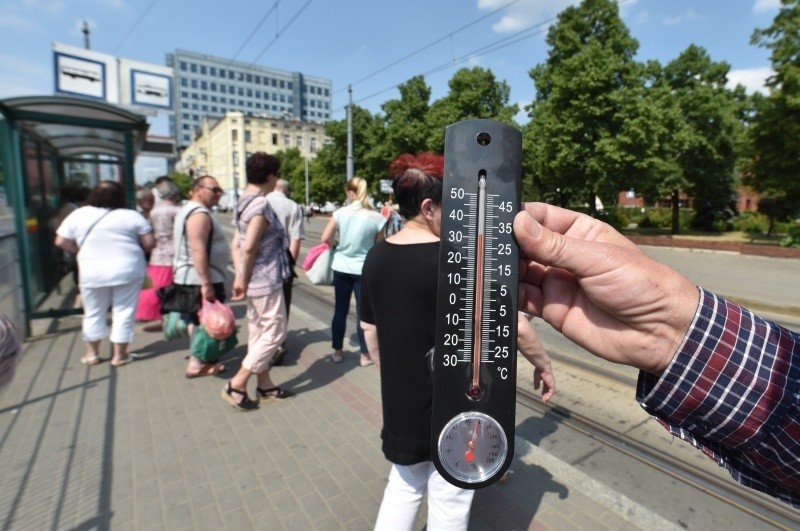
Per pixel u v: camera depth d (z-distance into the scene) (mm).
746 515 2428
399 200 1880
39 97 5328
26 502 2609
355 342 5492
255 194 3477
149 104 10023
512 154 999
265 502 2596
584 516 2436
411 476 1790
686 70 27594
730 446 837
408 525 1804
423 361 1661
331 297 7844
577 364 4609
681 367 844
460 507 1726
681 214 32500
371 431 3373
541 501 2555
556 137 22891
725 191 28156
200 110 112750
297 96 122562
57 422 3523
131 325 4738
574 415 3510
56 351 5141
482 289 986
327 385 4219
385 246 1839
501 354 998
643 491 2637
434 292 1657
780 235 24984
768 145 18438
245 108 116812
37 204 6230
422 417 1676
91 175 7805
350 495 2650
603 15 22953
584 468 2861
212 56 113312
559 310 1013
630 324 892
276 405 3805
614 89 21578
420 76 35125
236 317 6656
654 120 20969
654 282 848
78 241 4496
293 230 4508
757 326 844
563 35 24078
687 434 878
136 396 3982
